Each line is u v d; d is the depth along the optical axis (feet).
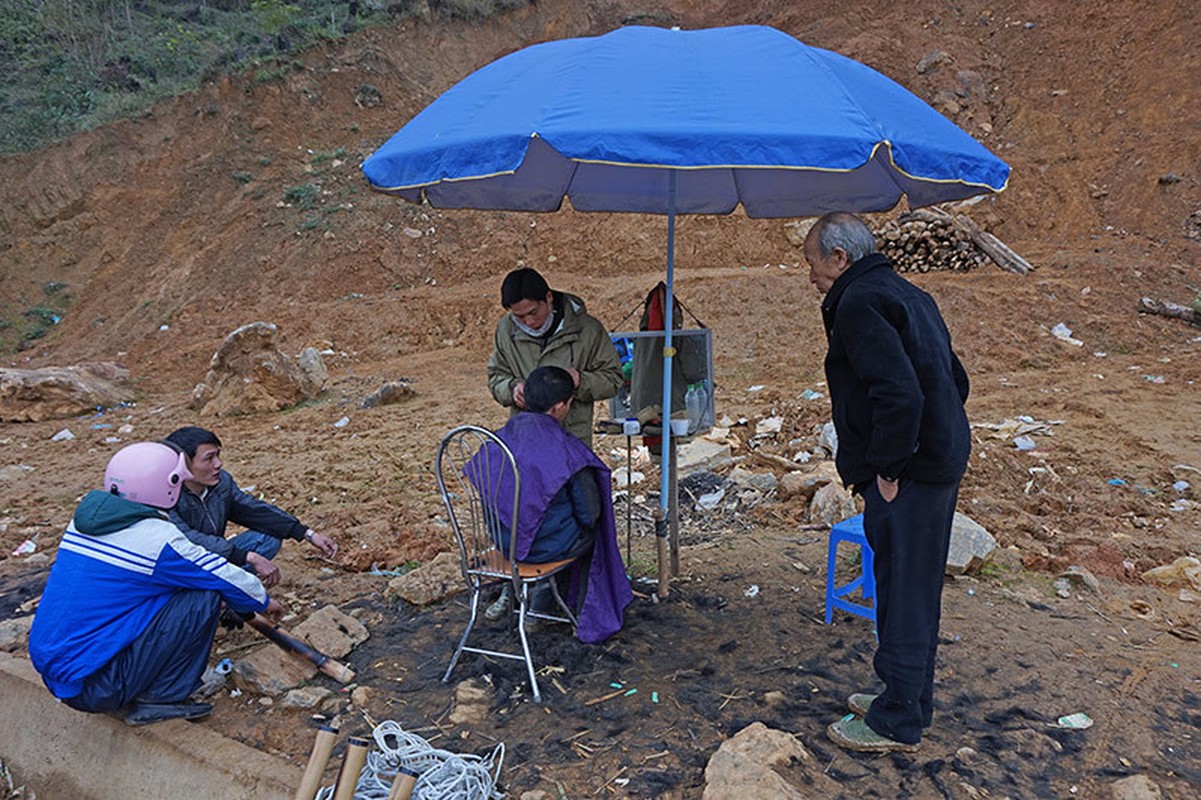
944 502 10.16
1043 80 68.13
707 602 15.55
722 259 55.47
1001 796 10.21
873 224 52.70
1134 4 68.85
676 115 9.89
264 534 15.37
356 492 24.70
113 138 71.00
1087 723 11.64
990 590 16.39
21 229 66.90
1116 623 15.07
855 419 10.34
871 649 13.74
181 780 11.34
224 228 65.62
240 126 72.33
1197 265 47.55
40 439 35.40
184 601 12.07
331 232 62.34
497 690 12.75
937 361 9.70
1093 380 34.24
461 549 13.01
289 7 85.25
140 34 87.15
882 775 10.53
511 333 14.74
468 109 11.46
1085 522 20.51
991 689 12.59
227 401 37.96
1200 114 57.93
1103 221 54.34
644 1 96.02
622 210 17.76
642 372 15.46
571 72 11.06
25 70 81.20
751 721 11.76
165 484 12.28
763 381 37.37
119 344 58.18
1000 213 56.65
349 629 14.47
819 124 9.76
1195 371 34.71
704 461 24.40
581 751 11.19
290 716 12.42
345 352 50.11
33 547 21.22
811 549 18.37
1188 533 19.76
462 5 88.43
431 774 10.19
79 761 12.46
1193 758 10.97
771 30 12.40
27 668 14.07
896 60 74.33
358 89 76.69
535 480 12.67
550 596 15.31
